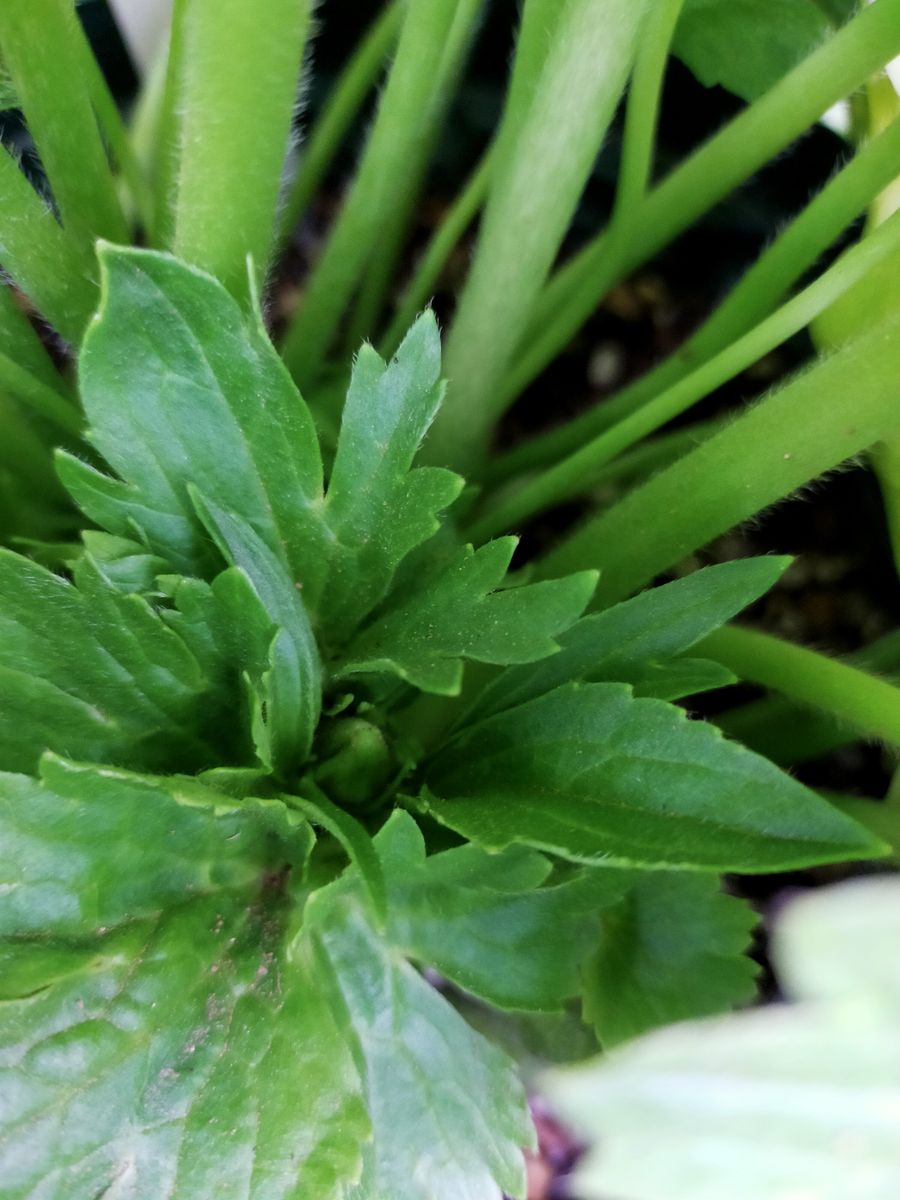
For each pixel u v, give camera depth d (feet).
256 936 0.34
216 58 0.30
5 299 0.40
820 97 0.42
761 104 0.44
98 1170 0.31
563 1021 0.41
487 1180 0.36
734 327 0.47
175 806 0.33
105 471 0.43
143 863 0.33
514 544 0.34
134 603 0.32
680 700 0.54
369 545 0.35
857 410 0.35
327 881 0.35
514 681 0.35
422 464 0.48
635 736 0.30
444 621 0.34
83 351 0.31
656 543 0.40
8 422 0.41
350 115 0.55
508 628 0.33
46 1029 0.31
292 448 0.33
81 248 0.40
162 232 0.40
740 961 0.36
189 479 0.33
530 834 0.30
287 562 0.35
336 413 0.50
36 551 0.39
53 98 0.37
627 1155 0.28
